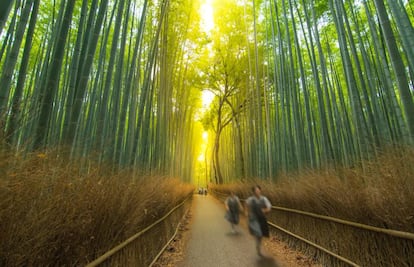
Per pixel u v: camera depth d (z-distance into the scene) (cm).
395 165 229
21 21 227
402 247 204
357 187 283
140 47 660
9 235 110
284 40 852
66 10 260
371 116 472
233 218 618
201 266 359
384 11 304
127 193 234
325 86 567
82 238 152
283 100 722
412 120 265
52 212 133
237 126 1536
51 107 228
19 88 344
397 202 208
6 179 121
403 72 280
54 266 133
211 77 1565
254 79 1236
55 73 240
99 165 242
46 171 151
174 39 884
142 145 595
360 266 256
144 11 538
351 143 573
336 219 296
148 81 558
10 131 150
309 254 374
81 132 464
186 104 1571
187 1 887
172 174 1211
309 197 378
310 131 581
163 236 424
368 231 245
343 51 458
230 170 2036
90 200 171
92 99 516
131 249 239
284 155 705
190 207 1301
